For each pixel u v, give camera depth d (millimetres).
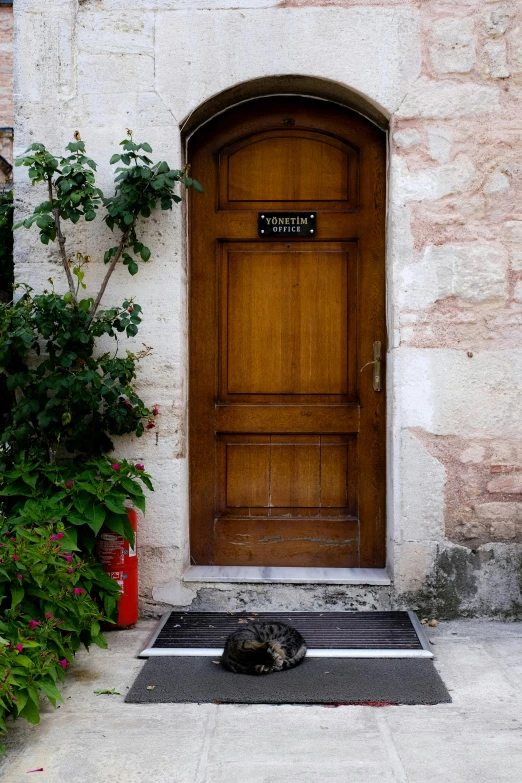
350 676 3170
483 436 3904
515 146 3889
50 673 2721
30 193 4004
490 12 3879
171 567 3969
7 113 9984
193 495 4227
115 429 3861
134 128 3975
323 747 2594
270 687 3053
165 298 3967
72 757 2533
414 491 3912
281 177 4211
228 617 3857
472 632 3773
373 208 4172
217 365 4234
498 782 2365
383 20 3889
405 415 3912
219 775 2416
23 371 3764
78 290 3998
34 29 3986
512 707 2910
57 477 3537
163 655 3402
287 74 3906
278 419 4211
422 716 2830
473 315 3898
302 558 4211
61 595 2955
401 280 3916
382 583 3926
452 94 3893
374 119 4102
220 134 4195
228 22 3916
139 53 3957
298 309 4211
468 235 3904
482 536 3914
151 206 3762
